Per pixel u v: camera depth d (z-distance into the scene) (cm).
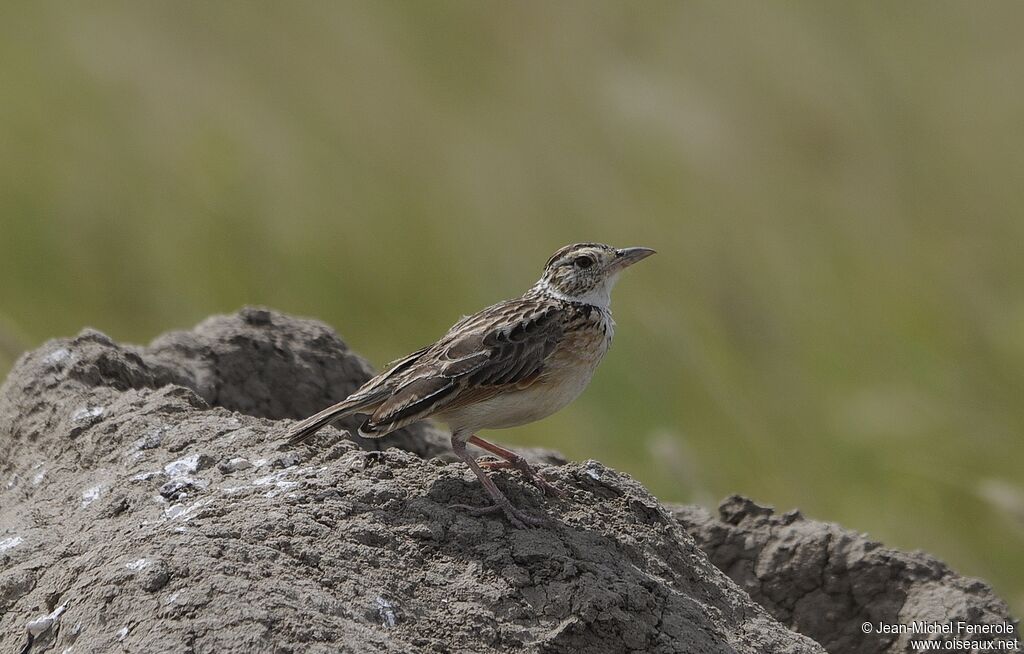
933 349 1491
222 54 1845
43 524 784
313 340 1041
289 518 717
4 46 1864
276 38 1847
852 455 1413
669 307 1485
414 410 795
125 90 1808
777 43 1792
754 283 1545
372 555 705
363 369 1049
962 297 1534
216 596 646
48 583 710
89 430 856
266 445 812
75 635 657
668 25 1850
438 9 1881
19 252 1662
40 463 859
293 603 648
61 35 1881
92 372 913
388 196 1661
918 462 1407
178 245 1652
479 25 1859
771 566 901
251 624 630
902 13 1862
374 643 637
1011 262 1580
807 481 1391
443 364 807
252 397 1000
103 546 712
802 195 1636
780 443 1416
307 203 1656
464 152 1705
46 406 888
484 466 834
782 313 1520
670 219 1605
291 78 1794
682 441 1354
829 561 895
